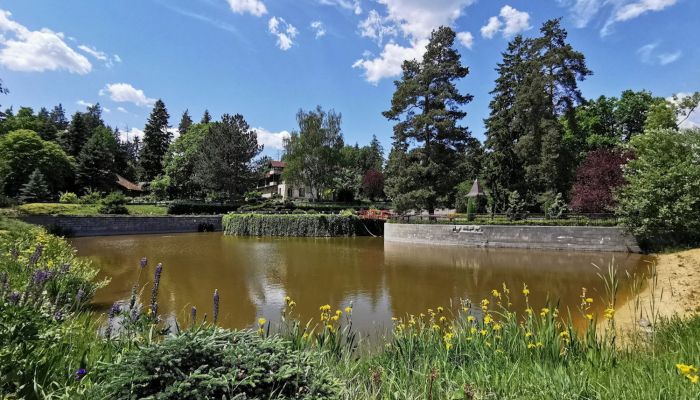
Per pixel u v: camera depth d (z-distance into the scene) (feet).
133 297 13.43
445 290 38.83
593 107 122.62
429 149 100.01
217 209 139.95
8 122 164.55
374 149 306.14
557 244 69.46
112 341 11.62
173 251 71.51
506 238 74.23
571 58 100.89
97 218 105.50
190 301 34.12
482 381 10.87
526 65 111.14
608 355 12.26
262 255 66.39
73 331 11.69
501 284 41.27
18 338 8.35
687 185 51.60
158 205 145.79
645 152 60.70
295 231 107.14
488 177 116.06
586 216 75.46
